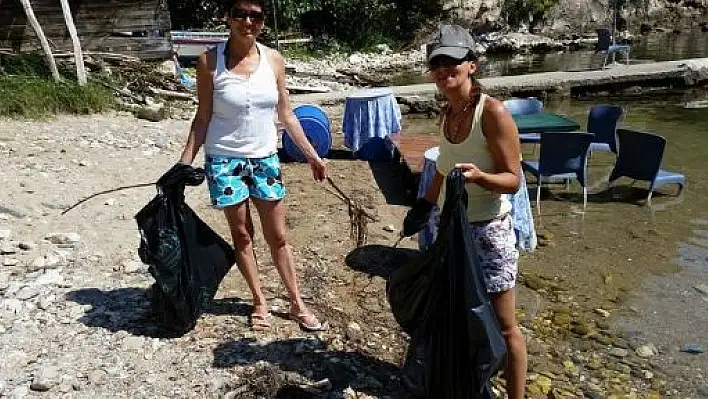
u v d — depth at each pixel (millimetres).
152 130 11266
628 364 4836
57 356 4188
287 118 4438
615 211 8008
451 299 3385
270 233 4492
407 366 3883
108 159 9094
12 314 4676
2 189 7254
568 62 23109
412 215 3867
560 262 6555
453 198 3305
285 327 4656
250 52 4129
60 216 6672
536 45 26812
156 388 3912
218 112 4152
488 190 3346
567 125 9062
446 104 3514
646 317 5496
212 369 4109
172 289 4293
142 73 14711
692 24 31234
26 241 5930
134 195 7539
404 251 6430
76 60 12688
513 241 3564
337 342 4535
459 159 3453
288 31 24609
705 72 17047
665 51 24469
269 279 5477
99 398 3805
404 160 8992
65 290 5062
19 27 14312
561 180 9125
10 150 8992
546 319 5461
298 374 4121
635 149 8398
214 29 22938
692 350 5008
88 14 14805
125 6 15031
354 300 5312
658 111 14211
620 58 23141
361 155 10531
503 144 3277
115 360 4164
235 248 4531
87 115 11859
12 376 3973
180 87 14945
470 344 3357
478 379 3379
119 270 5465
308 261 6043
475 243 3404
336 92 16422
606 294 5898
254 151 4238
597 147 9820
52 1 14445
